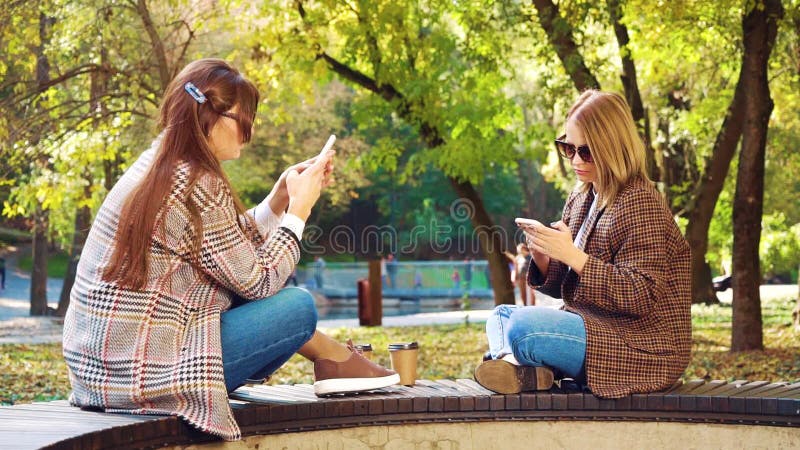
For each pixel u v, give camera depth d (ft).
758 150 37.35
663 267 11.84
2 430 9.27
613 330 11.96
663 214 11.95
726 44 48.03
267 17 44.75
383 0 45.70
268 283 10.45
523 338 11.93
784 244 83.97
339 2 45.44
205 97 10.52
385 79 48.19
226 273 10.19
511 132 49.67
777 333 46.32
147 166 10.41
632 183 12.10
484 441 12.08
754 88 37.09
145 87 42.27
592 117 12.15
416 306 116.47
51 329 65.26
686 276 12.25
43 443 8.65
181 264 10.18
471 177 48.47
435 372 36.22
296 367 37.32
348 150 115.85
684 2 38.70
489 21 46.26
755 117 37.19
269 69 44.57
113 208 10.32
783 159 78.84
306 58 43.88
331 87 114.83
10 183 41.45
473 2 46.29
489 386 12.14
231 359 10.57
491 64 46.91
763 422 11.47
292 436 11.27
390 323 66.69
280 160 108.58
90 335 10.16
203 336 10.16
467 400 12.01
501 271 51.57
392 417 11.85
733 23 43.21
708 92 58.70
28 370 35.65
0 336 56.29
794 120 72.84
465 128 49.26
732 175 72.84
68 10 41.42
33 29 41.39
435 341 50.39
